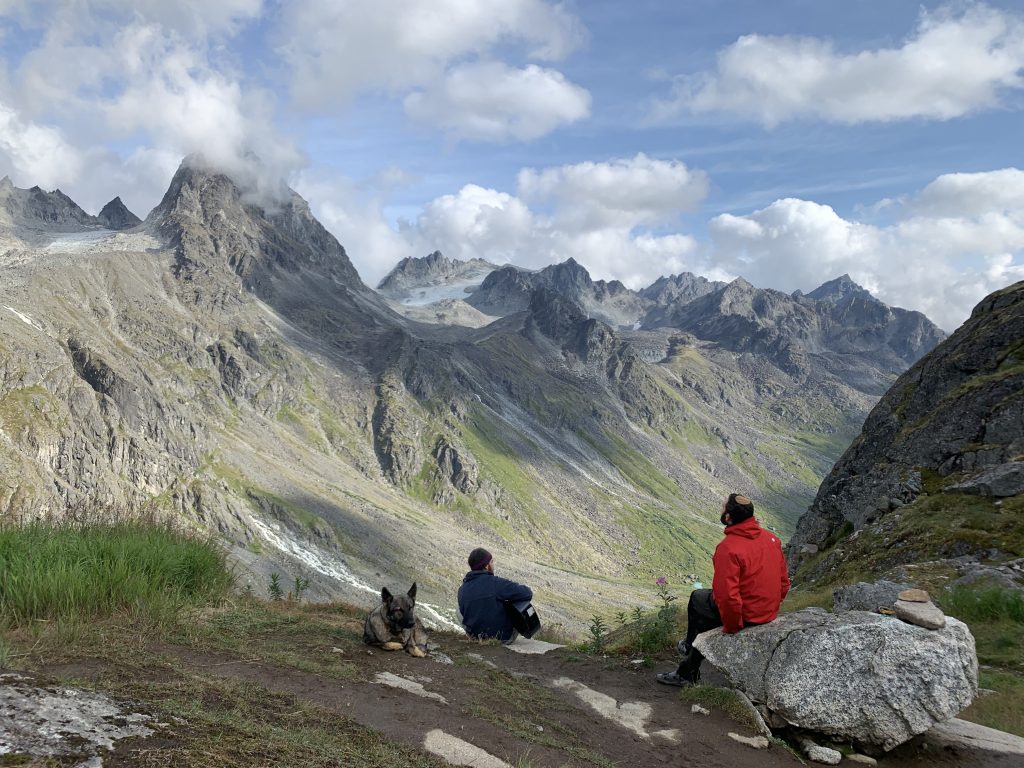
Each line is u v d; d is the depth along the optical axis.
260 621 9.66
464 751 6.00
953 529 22.55
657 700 8.65
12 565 8.23
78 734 3.89
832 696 7.45
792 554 38.88
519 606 11.84
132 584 8.90
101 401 177.75
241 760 4.33
